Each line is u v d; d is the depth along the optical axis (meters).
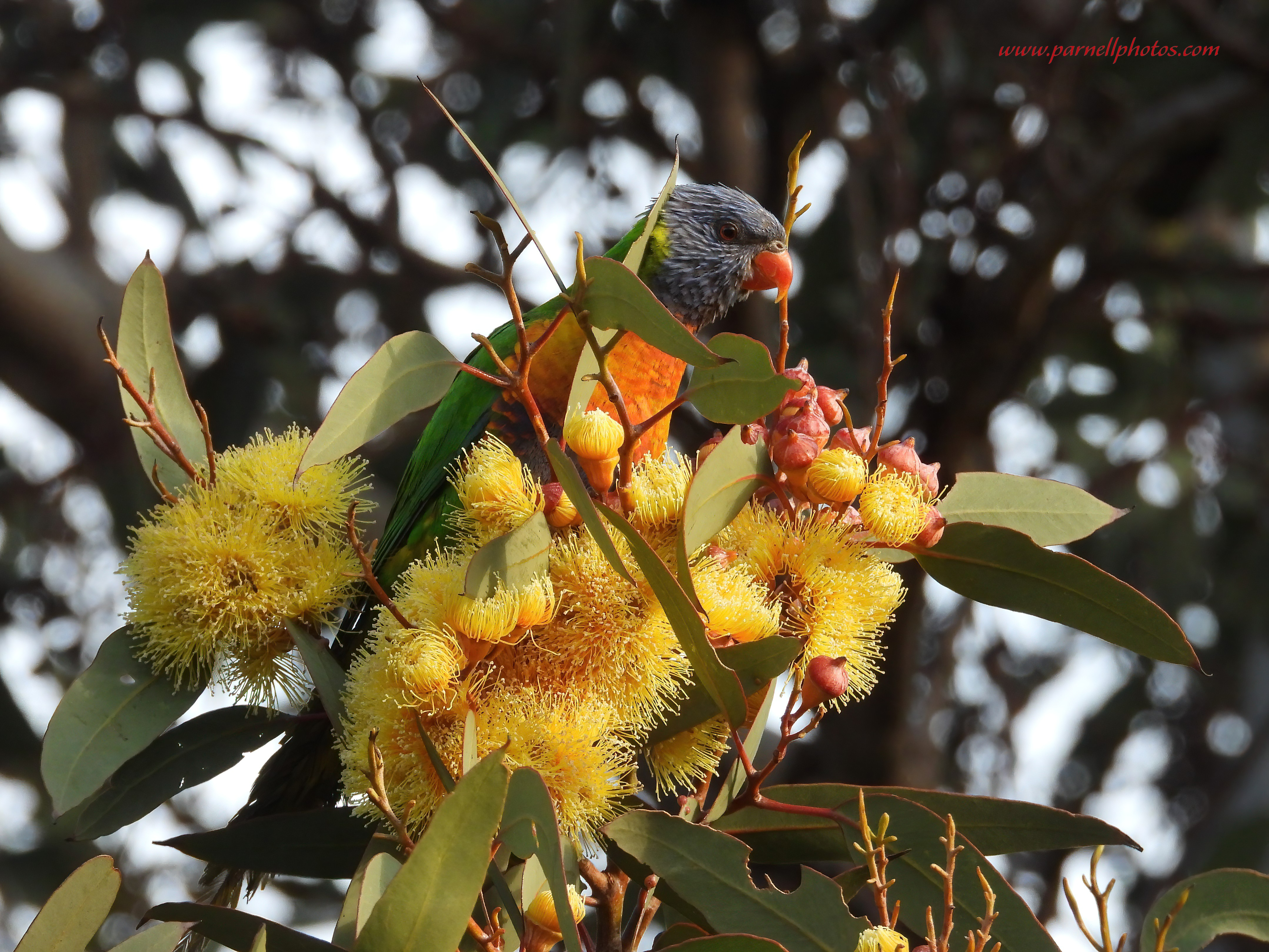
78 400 11.26
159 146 12.31
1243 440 12.74
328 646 3.64
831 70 11.51
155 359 4.07
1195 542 11.73
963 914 3.42
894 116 10.89
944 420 11.10
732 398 3.00
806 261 11.80
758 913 3.21
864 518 3.34
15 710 10.22
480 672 3.16
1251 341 12.31
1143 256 11.48
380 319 12.06
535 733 3.02
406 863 2.80
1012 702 12.90
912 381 11.36
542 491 3.34
